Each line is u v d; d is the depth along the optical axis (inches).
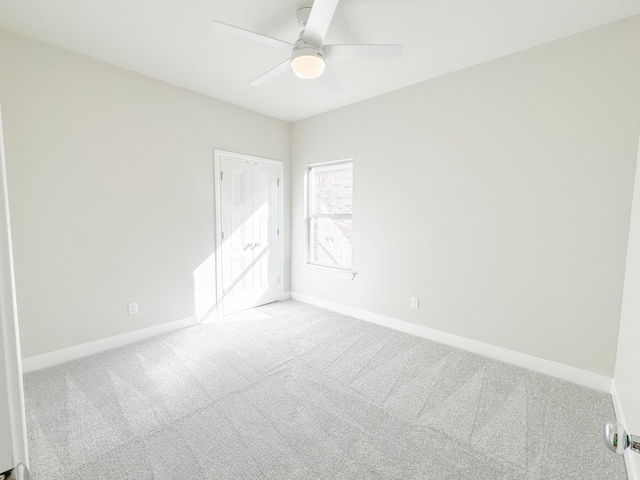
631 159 78.5
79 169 99.2
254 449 63.2
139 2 74.4
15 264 89.4
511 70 95.8
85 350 103.2
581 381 87.7
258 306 159.6
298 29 85.3
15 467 16.3
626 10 75.3
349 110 140.4
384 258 131.8
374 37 87.4
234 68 107.1
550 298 92.4
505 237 99.7
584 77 84.0
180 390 83.7
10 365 16.6
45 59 91.6
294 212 171.0
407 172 122.1
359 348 110.7
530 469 58.9
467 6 74.4
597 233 84.0
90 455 61.4
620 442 27.4
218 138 135.8
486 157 102.1
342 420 72.2
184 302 128.8
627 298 75.5
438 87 111.7
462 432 68.6
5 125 86.4
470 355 105.7
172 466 59.0
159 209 119.0
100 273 105.5
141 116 112.0
